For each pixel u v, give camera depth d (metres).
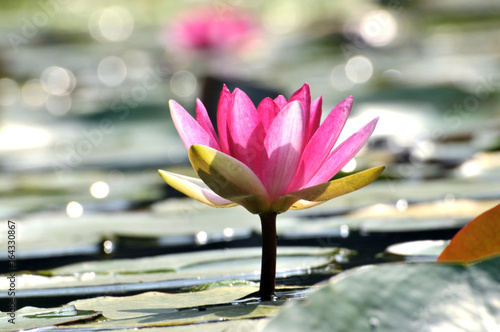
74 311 1.23
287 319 1.11
